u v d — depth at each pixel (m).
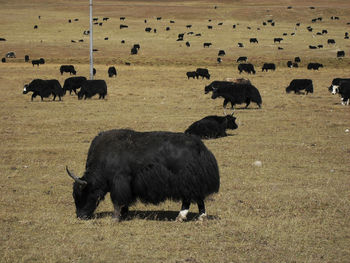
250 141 33.03
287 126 39.28
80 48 156.12
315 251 13.67
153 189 15.55
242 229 15.47
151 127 38.22
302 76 98.31
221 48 157.88
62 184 22.17
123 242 14.23
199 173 15.24
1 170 24.81
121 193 15.67
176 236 14.75
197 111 48.38
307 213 17.50
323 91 70.62
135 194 15.99
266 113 46.59
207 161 15.37
